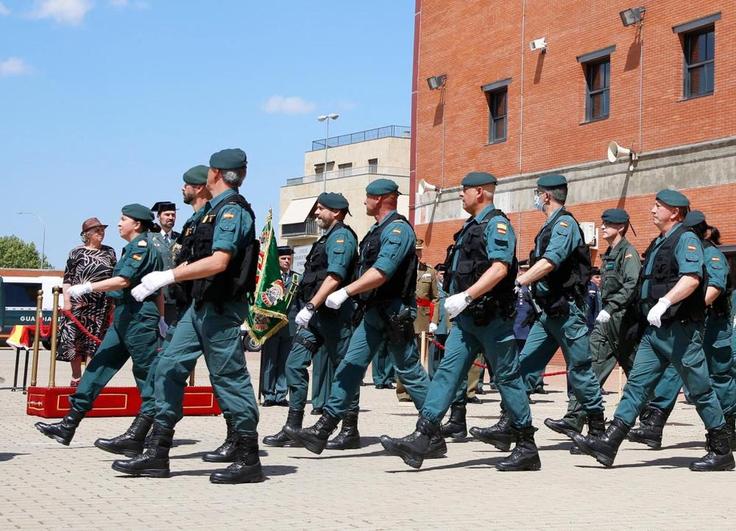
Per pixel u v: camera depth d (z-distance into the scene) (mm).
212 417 12906
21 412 12984
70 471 8453
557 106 26953
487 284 8617
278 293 13000
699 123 22703
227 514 6734
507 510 7117
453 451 10453
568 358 10086
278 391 15188
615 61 25109
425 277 17281
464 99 30547
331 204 10352
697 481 8695
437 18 31906
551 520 6781
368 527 6418
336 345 10539
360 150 69875
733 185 21812
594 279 18562
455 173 30844
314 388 13992
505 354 8867
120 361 9625
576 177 26219
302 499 7379
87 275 13945
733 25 21938
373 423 12867
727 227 21891
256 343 12992
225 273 7805
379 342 9656
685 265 9102
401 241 9289
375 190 9609
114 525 6285
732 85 21922
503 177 28812
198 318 7969
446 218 31062
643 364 9359
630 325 9930
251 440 8062
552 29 27203
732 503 7617
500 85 29000
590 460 9906
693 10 22891
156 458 8156
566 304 9898
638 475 8977
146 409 9086
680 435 12438
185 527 6281
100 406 12445
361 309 9641
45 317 37094
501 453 10281
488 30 29609
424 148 32281
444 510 7066
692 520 6906
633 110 24531
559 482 8461
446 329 17250
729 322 10484
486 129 29719
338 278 10031
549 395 18703
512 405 9016
